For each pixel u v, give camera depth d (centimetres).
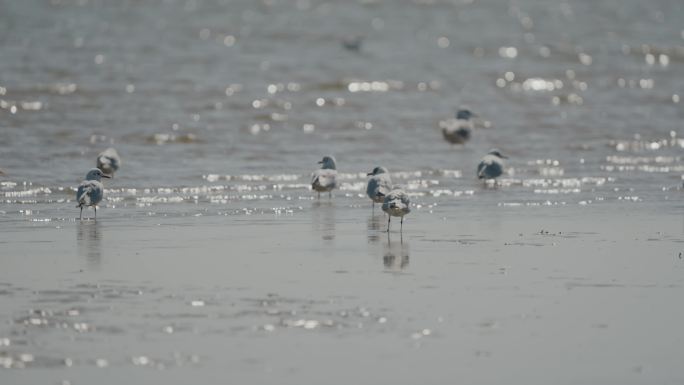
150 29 6581
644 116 4150
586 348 1354
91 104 4097
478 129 3825
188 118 3888
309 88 4759
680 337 1398
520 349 1348
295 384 1234
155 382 1234
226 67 5272
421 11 8025
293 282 1669
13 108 3950
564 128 3850
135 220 2250
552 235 2095
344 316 1477
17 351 1323
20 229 2134
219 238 2048
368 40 6594
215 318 1464
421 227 2183
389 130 3775
